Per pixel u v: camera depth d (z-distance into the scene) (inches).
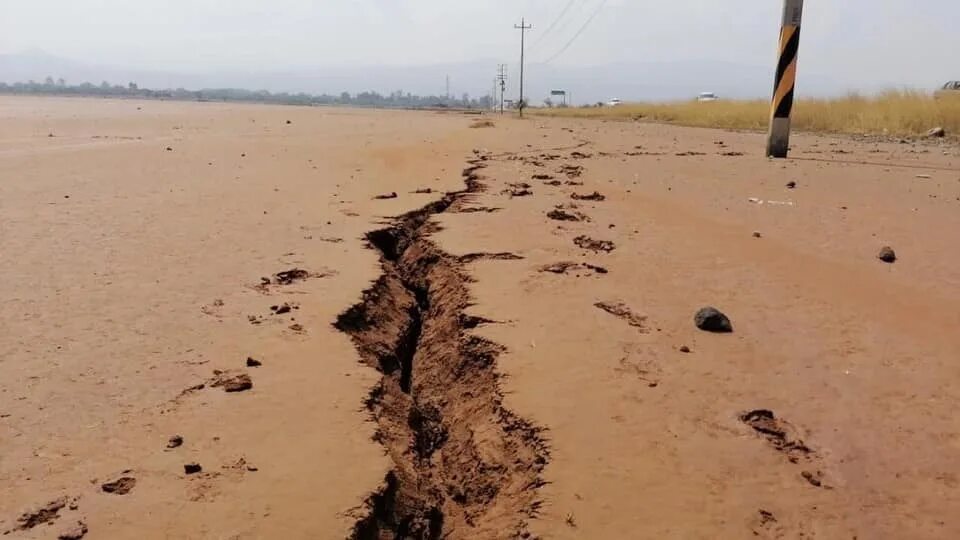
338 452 141.3
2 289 222.8
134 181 421.7
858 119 852.6
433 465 165.3
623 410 156.5
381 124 1062.4
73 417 149.7
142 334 191.8
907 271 251.1
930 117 790.5
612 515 123.4
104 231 296.0
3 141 663.8
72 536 114.7
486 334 196.4
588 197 378.0
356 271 248.2
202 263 253.9
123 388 162.4
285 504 124.7
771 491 129.6
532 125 1091.9
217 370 172.6
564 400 160.9
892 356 183.3
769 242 290.0
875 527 120.6
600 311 212.5
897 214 340.8
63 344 183.9
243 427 148.3
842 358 182.2
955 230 308.7
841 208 355.3
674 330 199.5
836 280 241.6
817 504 126.2
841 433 148.3
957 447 143.6
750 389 166.2
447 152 585.9
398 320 235.6
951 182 432.5
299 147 629.6
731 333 198.1
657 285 236.4
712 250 278.2
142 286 228.5
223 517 120.5
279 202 360.5
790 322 205.6
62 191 382.3
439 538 140.3
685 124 1137.4
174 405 155.9
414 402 186.5
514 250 273.0
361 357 186.7
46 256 259.0
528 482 138.0
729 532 118.8
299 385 167.2
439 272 263.4
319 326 200.7
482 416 167.5
